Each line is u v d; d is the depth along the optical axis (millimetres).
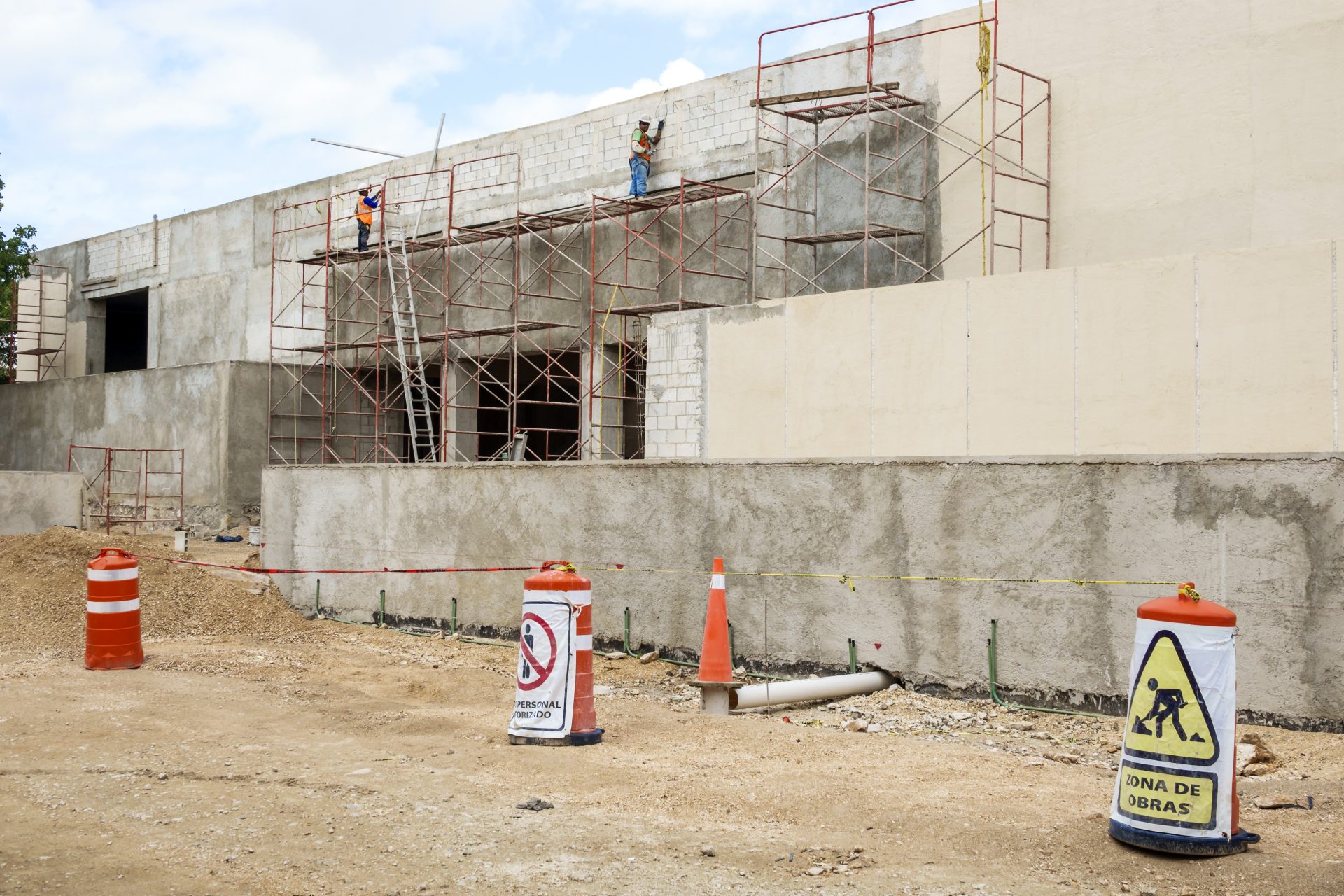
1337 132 14570
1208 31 15633
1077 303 12570
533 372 27703
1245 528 8820
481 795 7070
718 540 12281
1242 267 11531
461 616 15102
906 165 18484
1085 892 5230
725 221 21078
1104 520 9555
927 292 13719
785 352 15008
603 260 23047
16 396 34719
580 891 5344
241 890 5422
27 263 38188
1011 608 10062
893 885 5363
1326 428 10984
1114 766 7969
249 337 31797
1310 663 8484
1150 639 5816
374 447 27828
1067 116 16844
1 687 10828
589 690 8648
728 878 5500
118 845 6145
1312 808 6582
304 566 17359
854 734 9055
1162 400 11953
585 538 13633
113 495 30750
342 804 6906
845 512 11234
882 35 18984
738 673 11898
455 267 25984
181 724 9344
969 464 10383
